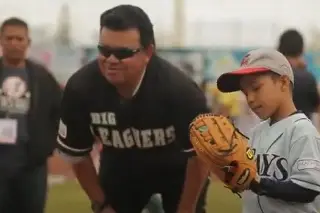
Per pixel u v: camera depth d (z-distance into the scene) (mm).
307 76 8133
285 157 4398
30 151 7434
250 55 4504
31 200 7535
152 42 4957
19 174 7434
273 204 4469
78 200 12898
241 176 4258
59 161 17375
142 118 5188
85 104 5242
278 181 4289
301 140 4320
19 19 7590
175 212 5793
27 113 7445
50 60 31859
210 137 4285
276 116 4520
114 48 4793
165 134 5281
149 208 5820
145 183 5664
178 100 5086
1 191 7418
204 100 5176
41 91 7484
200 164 5254
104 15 4871
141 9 4934
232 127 4359
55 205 12266
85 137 5441
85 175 5609
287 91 4477
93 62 5266
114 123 5250
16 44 7410
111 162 5602
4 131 7379
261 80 4422
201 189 5441
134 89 5078
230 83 4621
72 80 5246
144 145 5355
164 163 5496
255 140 4625
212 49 30562
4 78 7465
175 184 5648
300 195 4258
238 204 12516
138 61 4879
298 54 8234
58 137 5512
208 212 11609
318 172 4242
